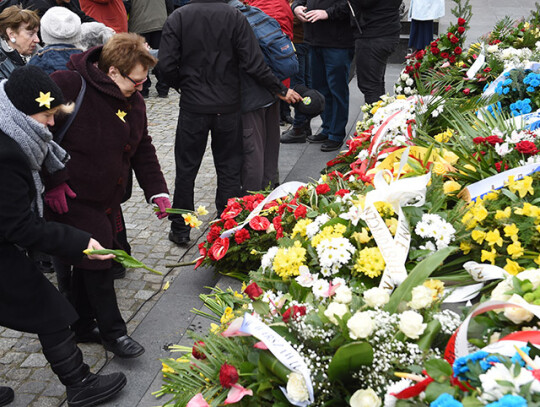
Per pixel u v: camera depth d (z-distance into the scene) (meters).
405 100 3.64
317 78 6.14
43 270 4.32
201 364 1.89
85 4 6.96
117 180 3.07
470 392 1.36
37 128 2.49
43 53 3.62
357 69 5.91
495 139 2.75
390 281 2.00
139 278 4.13
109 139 2.94
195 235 4.72
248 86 4.36
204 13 4.13
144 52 2.88
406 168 2.60
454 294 2.06
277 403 1.67
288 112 6.96
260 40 4.53
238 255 3.03
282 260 2.12
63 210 2.91
